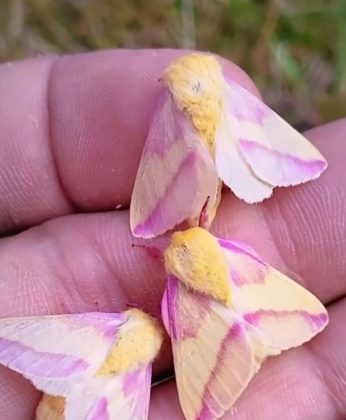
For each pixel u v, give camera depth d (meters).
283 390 0.08
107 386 0.07
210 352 0.07
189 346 0.07
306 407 0.08
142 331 0.08
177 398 0.08
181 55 0.09
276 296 0.08
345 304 0.08
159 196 0.08
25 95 0.09
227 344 0.07
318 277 0.08
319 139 0.08
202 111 0.08
